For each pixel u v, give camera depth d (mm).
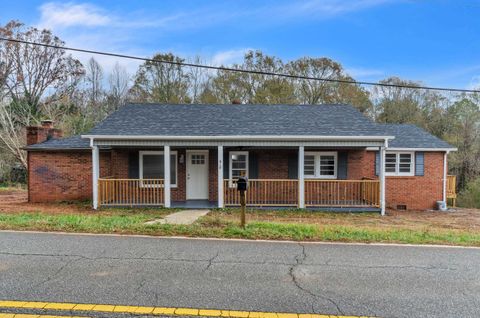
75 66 36188
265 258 5816
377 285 4625
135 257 5750
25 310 3713
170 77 33125
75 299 4016
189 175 15844
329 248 6562
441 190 17203
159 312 3727
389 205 17062
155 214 12188
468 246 6898
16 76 33219
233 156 15680
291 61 33750
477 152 27969
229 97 33156
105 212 12750
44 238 7039
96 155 13734
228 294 4246
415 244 7012
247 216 12086
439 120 32781
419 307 3953
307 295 4254
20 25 33281
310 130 14203
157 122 14883
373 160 16953
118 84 36344
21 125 28641
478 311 3865
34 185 15867
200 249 6336
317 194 15461
